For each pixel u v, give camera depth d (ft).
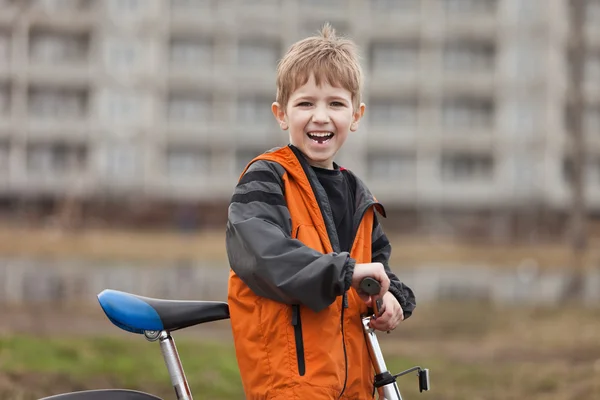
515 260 141.18
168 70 236.22
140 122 234.99
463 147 234.99
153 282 91.50
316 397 11.87
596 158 237.25
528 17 231.71
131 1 235.81
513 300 75.72
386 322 12.51
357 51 13.69
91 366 34.53
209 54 237.66
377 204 13.38
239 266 12.12
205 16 235.61
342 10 237.45
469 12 235.61
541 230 225.76
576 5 131.85
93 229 219.41
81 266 115.96
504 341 49.90
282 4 237.04
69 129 236.22
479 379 36.96
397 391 12.68
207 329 55.52
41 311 60.18
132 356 38.19
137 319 12.05
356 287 11.93
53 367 33.06
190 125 236.43
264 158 12.85
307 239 12.53
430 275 112.16
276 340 12.07
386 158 238.27
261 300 12.23
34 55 237.45
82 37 238.68
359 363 12.62
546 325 56.49
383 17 236.63
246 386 12.37
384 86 236.02
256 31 236.22
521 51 232.53
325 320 12.19
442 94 235.61
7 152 238.07
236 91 237.04
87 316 58.34
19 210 237.25
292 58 13.28
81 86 237.04
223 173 237.66
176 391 12.10
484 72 234.99
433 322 59.00
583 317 60.70
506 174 232.73
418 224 236.22
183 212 219.82
